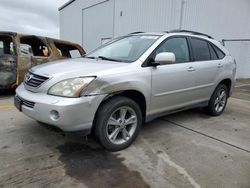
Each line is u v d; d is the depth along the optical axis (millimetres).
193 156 3385
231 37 14430
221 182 2781
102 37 17359
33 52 7004
